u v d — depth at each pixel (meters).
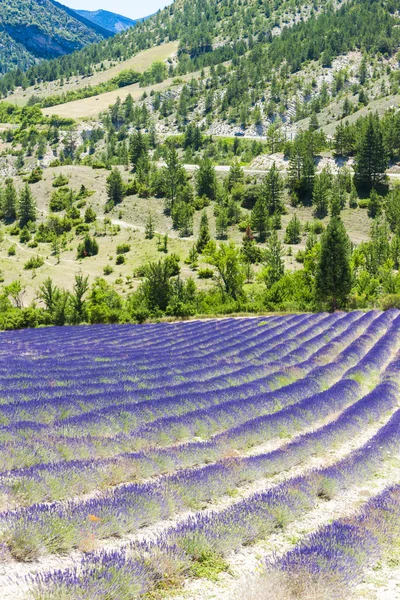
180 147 197.75
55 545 6.57
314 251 56.28
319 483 9.39
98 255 99.44
